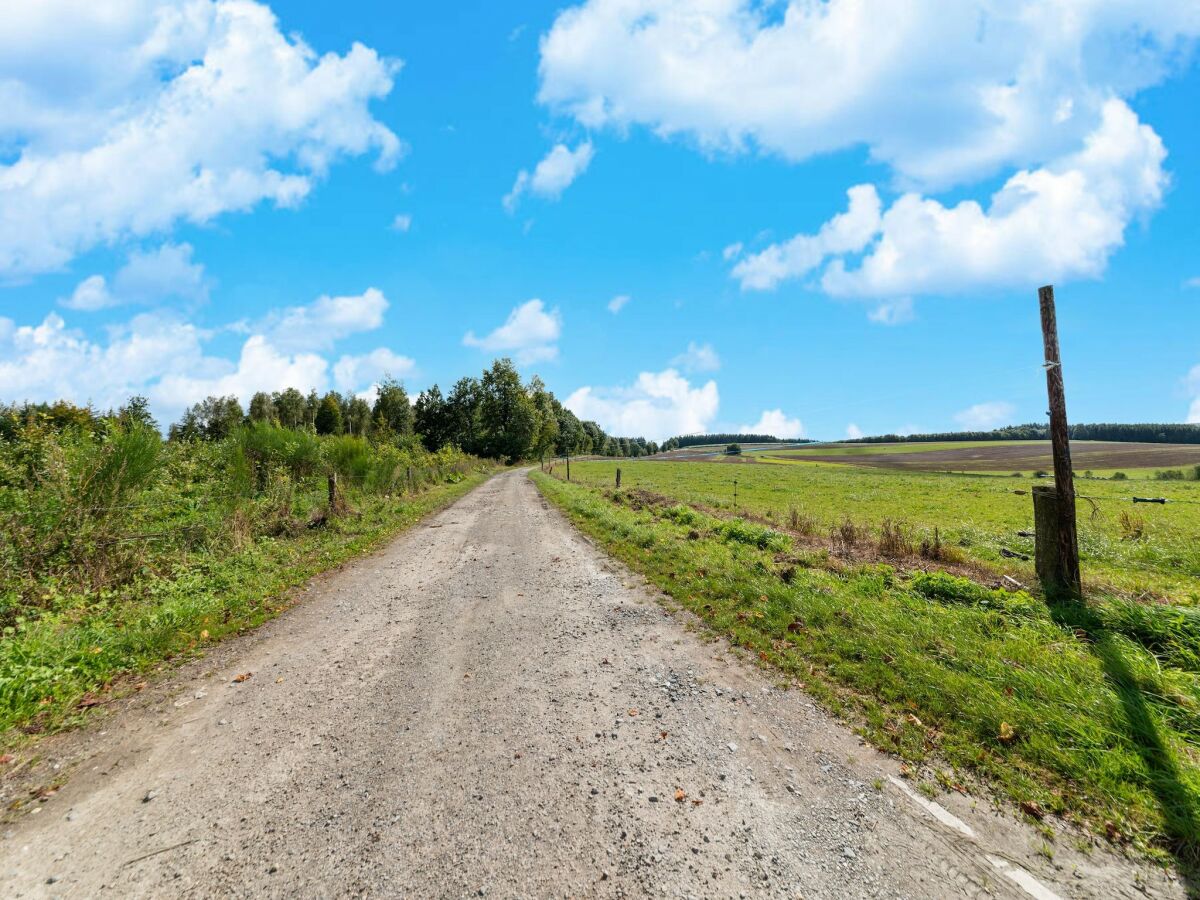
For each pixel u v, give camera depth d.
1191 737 3.26
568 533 11.88
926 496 24.55
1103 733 3.22
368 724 3.76
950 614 5.33
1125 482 34.81
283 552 9.23
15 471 7.42
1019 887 2.29
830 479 39.47
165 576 7.38
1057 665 4.11
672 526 11.80
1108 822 2.63
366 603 6.81
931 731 3.47
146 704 4.12
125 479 7.70
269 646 5.33
